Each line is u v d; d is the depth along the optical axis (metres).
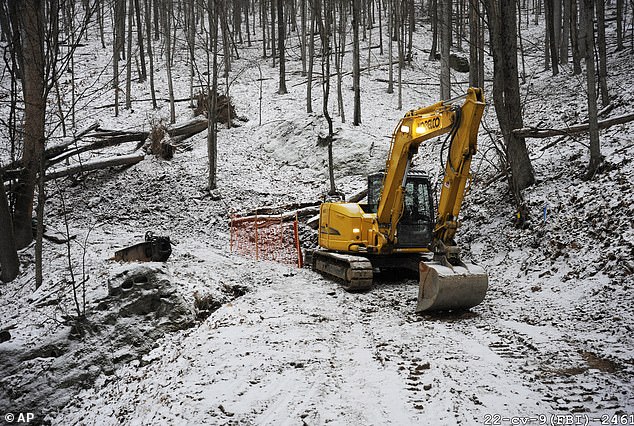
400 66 27.78
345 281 11.08
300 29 47.41
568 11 29.91
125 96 32.16
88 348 8.73
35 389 8.02
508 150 13.63
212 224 18.80
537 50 37.16
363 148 21.66
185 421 5.30
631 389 5.28
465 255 12.58
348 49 39.50
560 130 13.12
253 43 45.62
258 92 32.06
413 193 11.20
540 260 10.70
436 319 8.34
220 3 25.92
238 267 13.45
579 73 25.78
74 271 12.42
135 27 47.44
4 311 11.25
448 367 6.16
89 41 43.03
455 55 35.06
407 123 9.92
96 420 6.64
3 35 30.55
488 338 7.22
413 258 11.34
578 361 6.15
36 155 14.30
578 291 8.90
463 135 8.52
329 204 12.94
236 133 26.53
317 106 28.50
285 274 12.82
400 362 6.38
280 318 8.66
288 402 5.44
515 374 5.86
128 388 7.30
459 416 4.90
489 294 9.85
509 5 13.32
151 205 20.11
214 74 21.39
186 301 9.78
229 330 8.14
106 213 19.56
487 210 14.06
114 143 23.33
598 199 11.03
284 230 17.16
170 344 8.48
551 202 12.16
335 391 5.64
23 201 15.08
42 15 10.70
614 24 36.72
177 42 43.84
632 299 7.93
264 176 22.27
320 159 22.44
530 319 8.05
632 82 20.88
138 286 9.73
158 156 23.53
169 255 12.71
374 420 4.93
